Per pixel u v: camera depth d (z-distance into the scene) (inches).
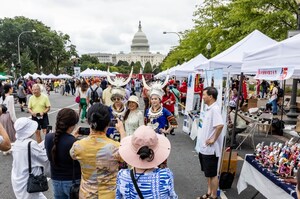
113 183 104.5
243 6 585.6
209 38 901.2
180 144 362.9
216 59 320.8
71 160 114.7
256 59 196.1
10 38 2524.6
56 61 3161.9
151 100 196.1
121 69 4611.2
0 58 2615.7
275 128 420.8
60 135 115.3
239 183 203.3
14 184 133.6
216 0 840.9
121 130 140.9
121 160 103.5
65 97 1198.3
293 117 508.4
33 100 291.7
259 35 332.5
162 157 86.2
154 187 82.4
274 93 573.3
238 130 331.9
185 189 215.0
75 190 111.6
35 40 2659.9
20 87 658.2
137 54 6584.6
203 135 188.5
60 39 2947.8
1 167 259.0
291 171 157.4
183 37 1520.7
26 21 2672.2
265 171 167.0
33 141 135.1
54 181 117.3
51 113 630.5
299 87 1059.9
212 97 185.2
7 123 274.2
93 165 102.7
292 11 545.6
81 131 131.3
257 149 197.0
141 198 82.3
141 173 84.9
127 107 191.8
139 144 85.9
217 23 889.5
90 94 495.2
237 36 678.5
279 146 187.6
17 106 773.3
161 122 192.1
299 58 151.4
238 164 280.4
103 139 105.4
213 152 184.7
